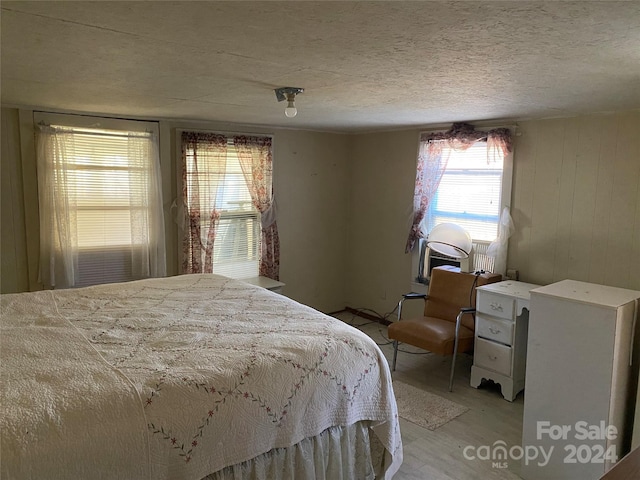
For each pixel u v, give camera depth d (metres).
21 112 3.77
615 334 2.33
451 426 3.26
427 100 3.19
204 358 2.18
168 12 1.53
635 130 3.42
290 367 2.21
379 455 2.53
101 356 2.16
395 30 1.69
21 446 1.58
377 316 5.51
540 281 4.02
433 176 4.70
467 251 4.00
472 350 4.23
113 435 1.73
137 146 4.27
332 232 5.69
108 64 2.25
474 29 1.67
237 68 2.30
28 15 1.57
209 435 1.93
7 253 3.84
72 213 4.02
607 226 3.61
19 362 2.07
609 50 1.90
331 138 5.52
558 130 3.83
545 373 2.59
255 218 5.07
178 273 4.66
